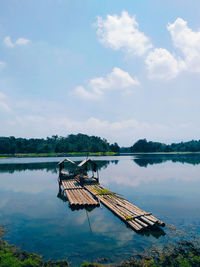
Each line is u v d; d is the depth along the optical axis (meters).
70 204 19.61
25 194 25.33
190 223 15.35
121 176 39.66
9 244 12.01
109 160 84.94
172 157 106.50
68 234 13.39
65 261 10.09
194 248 11.45
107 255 10.76
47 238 12.77
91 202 19.97
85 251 11.17
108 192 24.78
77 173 37.12
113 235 13.23
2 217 16.75
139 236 13.08
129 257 10.56
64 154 143.88
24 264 9.62
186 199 22.52
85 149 167.50
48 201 21.98
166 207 19.56
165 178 37.09
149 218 15.23
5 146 150.50
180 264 9.77
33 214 17.55
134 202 21.41
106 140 186.00
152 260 10.19
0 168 54.19
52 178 37.81
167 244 11.98
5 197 23.73
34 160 86.19
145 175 41.00
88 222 15.62
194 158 96.25
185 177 38.19
